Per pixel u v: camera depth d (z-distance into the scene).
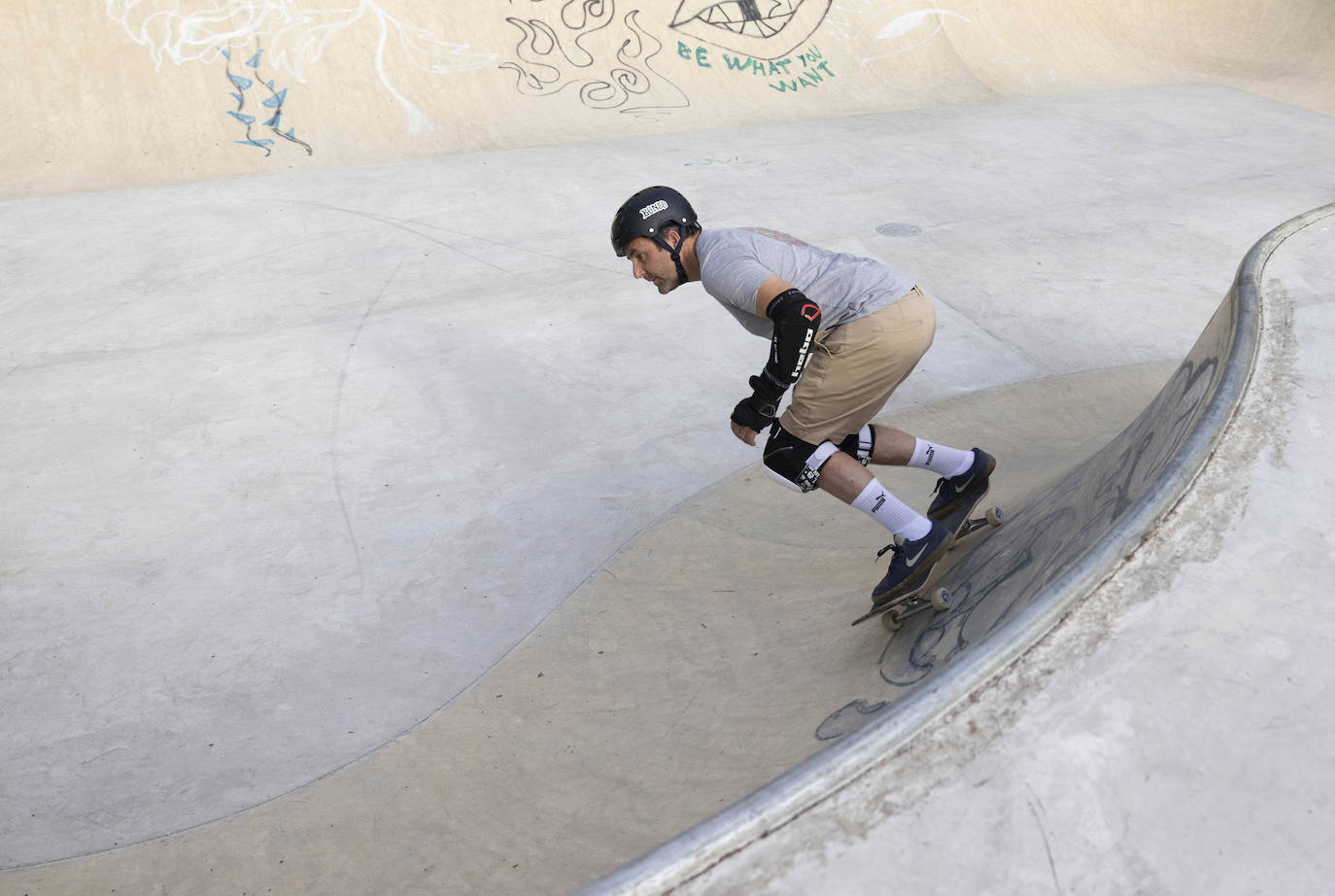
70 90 9.74
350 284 6.62
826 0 13.34
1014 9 14.32
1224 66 14.19
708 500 4.31
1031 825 1.36
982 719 1.49
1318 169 9.39
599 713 3.06
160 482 4.44
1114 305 6.38
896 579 2.73
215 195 8.45
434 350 5.70
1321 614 1.66
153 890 2.57
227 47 10.52
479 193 8.52
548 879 2.30
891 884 1.30
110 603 3.69
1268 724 1.48
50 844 2.71
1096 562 1.74
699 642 3.32
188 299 6.36
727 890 1.30
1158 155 9.84
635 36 12.14
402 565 3.94
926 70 12.99
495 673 3.35
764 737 2.56
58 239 7.40
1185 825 1.35
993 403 5.12
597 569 3.89
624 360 5.64
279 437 4.81
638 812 2.46
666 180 8.95
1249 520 1.85
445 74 11.05
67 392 5.19
